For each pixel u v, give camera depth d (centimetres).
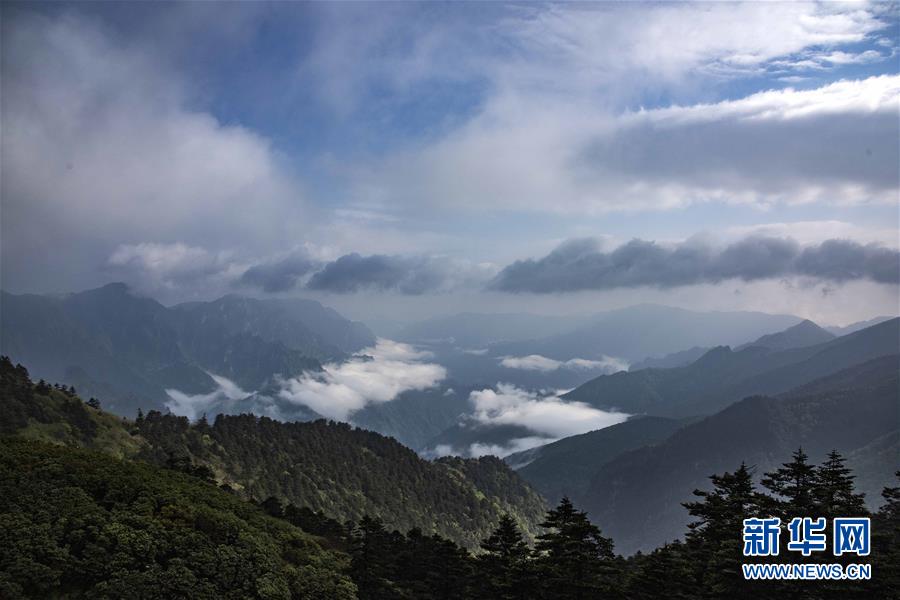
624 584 8450
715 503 8612
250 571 9094
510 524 9250
